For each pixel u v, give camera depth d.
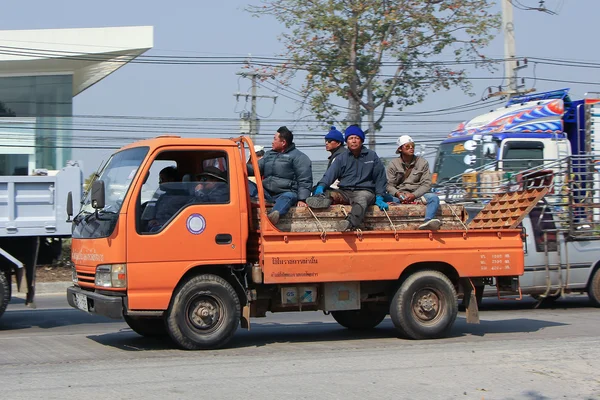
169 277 10.16
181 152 10.39
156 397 7.53
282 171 11.21
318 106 32.66
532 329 13.23
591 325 13.82
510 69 29.28
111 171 10.81
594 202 16.67
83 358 9.84
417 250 11.41
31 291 12.79
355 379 8.45
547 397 7.76
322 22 31.69
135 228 10.02
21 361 9.59
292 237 10.71
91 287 10.44
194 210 10.32
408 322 11.52
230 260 10.46
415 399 7.61
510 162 20.83
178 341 10.32
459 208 12.02
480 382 8.34
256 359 9.73
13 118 36.31
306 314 15.79
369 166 11.50
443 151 22.62
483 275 11.81
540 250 16.17
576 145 22.28
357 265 11.03
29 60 35.44
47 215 12.77
